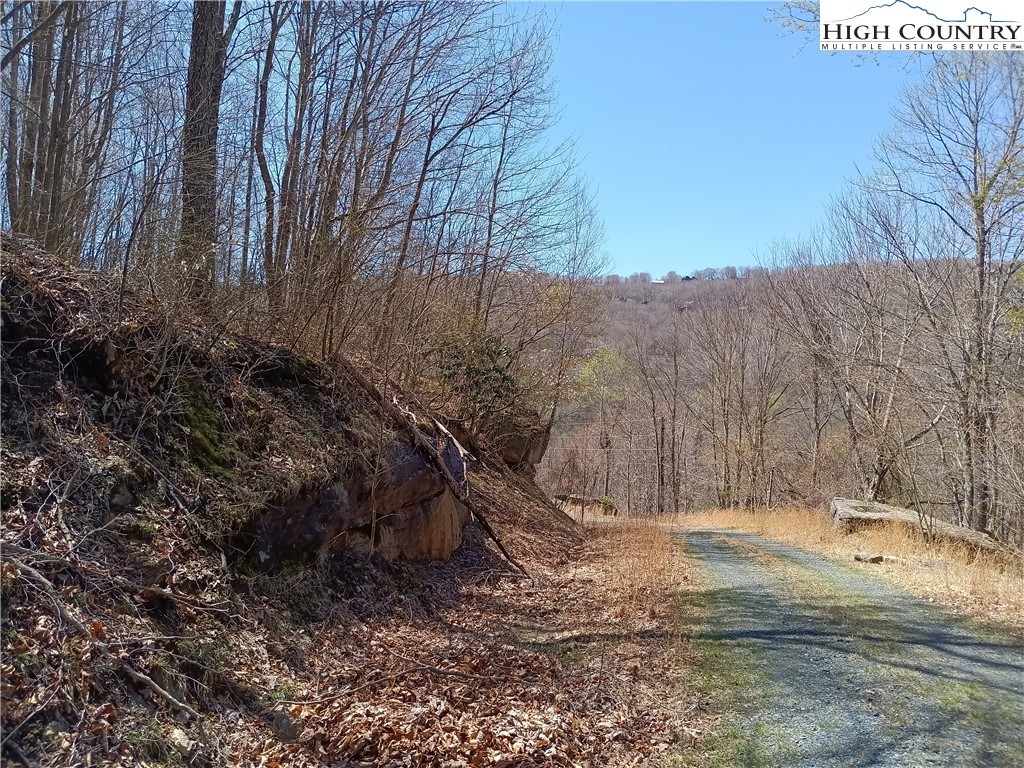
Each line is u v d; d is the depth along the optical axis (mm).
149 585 4762
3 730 3188
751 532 19406
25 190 10445
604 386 41594
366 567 7609
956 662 6246
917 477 21578
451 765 4227
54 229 8383
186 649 4527
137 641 4172
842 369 22094
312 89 11398
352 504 7594
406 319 13266
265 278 9484
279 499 6453
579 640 7160
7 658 3488
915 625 7477
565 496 27766
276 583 6086
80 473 4973
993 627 7367
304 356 8641
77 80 12422
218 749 4000
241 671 4855
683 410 46875
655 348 49719
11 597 3797
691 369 44969
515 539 12156
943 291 18125
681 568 10938
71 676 3646
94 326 5922
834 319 23719
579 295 23016
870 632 7211
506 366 16422
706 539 16125
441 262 14641
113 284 6512
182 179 8328
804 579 10086
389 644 6445
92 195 10445
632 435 47250
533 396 20750
